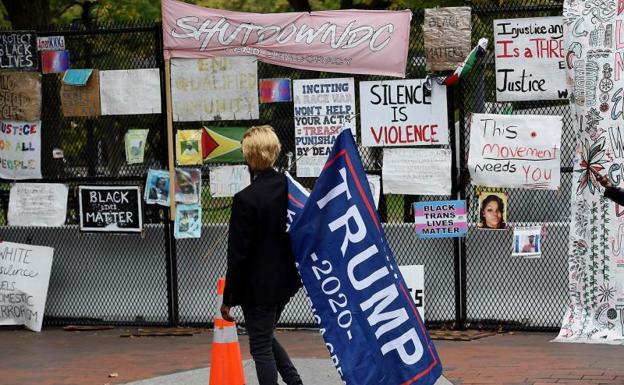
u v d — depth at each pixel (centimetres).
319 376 1012
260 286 805
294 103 1255
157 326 1323
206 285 1316
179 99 1280
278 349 852
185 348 1192
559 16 1183
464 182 1229
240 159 1280
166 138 1296
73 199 1343
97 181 1324
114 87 1297
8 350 1203
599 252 1162
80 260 1354
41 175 1330
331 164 764
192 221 1291
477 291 1243
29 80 1316
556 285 1220
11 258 1331
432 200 1251
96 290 1351
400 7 1947
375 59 1234
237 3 2741
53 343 1241
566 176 1220
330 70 1245
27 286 1325
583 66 1154
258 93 1265
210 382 930
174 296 1316
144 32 1300
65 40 1315
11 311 1329
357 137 1255
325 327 763
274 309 817
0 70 1321
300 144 1259
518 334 1214
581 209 1167
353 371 754
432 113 1226
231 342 928
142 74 1292
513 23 1195
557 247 1217
